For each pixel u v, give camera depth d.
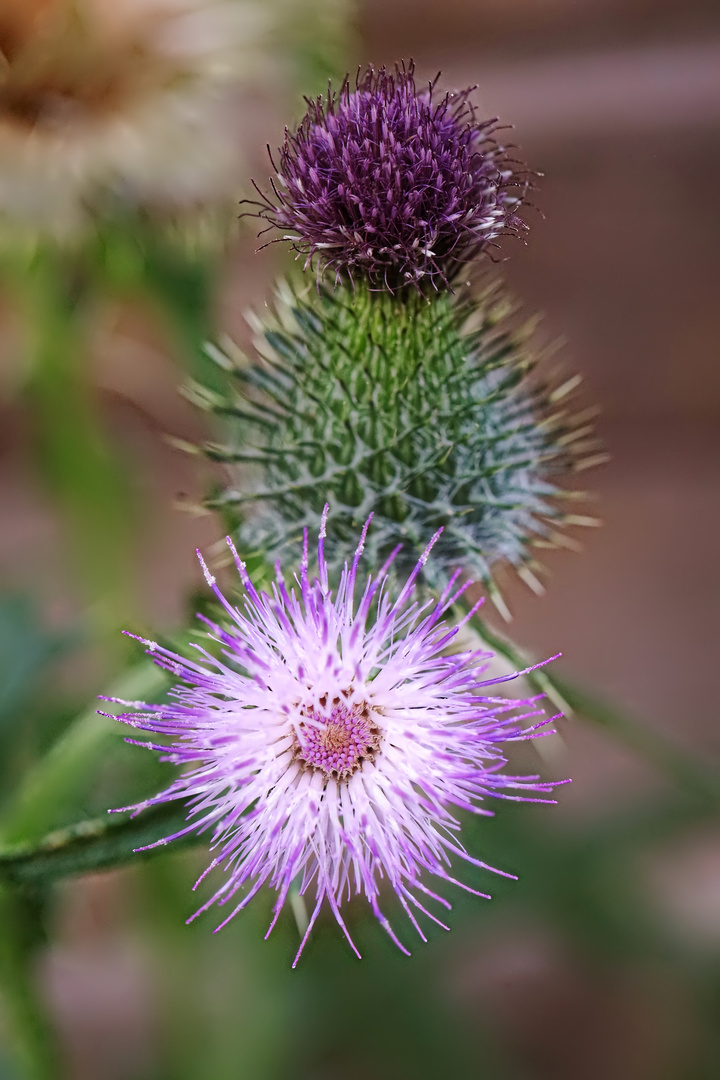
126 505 0.29
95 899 0.32
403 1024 0.29
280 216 0.27
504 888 0.28
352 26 0.31
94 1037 0.31
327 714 0.24
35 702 0.30
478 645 0.26
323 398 0.28
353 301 0.28
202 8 0.29
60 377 0.29
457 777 0.24
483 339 0.28
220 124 0.30
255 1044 0.28
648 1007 0.32
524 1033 0.32
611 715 0.27
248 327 0.29
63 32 0.29
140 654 0.27
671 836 0.28
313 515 0.27
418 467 0.27
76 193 0.29
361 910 0.27
